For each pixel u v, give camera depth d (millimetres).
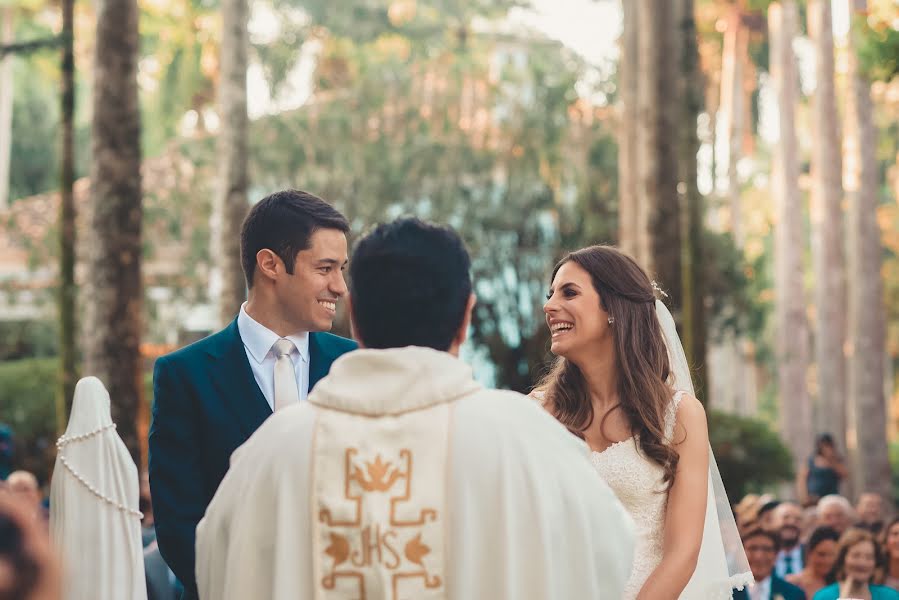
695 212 16562
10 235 27922
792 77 36812
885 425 26500
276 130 24812
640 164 16328
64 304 14992
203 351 4395
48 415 20984
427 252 2881
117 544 4102
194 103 34500
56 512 4117
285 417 2865
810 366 52469
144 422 17500
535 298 24578
